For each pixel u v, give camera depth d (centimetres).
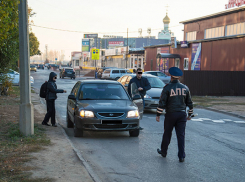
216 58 3047
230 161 641
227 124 1153
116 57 6731
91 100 868
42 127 909
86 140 804
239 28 3222
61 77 4834
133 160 631
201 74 2317
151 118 1208
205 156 675
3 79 1792
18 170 512
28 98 772
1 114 1100
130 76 1516
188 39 4219
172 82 615
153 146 755
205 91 2338
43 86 945
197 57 3394
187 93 615
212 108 1595
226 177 538
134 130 834
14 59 1777
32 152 629
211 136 905
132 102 878
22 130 766
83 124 784
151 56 4650
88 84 933
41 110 1290
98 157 650
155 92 1335
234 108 1597
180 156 616
